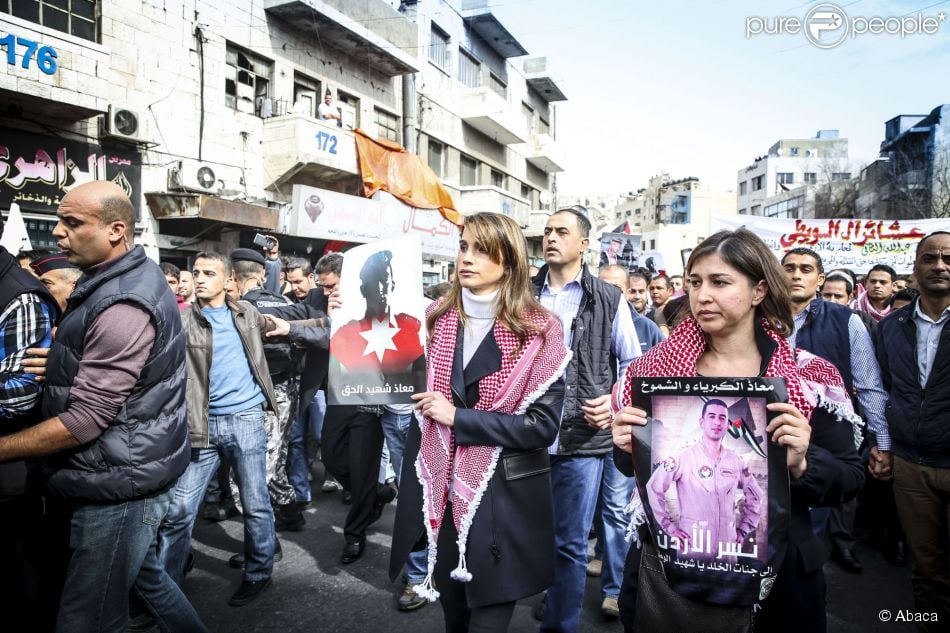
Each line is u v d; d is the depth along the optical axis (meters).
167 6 10.38
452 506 2.02
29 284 2.20
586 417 2.54
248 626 3.00
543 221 24.00
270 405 3.40
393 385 2.32
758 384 1.50
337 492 5.21
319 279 4.38
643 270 7.51
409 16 17.78
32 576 2.29
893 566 4.05
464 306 2.18
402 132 16.77
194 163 10.54
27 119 8.60
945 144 31.61
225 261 3.37
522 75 26.25
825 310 3.44
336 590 3.40
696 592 1.53
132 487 2.08
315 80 13.88
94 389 1.96
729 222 9.32
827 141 60.56
